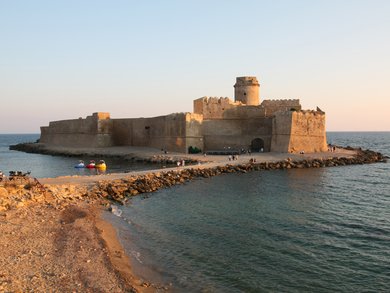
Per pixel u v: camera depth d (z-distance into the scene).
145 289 14.52
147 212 27.47
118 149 81.38
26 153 95.06
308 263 17.92
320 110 72.38
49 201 27.06
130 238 20.94
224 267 17.23
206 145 73.12
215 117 73.69
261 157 60.50
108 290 13.58
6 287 12.77
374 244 20.72
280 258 18.47
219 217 26.25
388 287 15.52
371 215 27.25
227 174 47.69
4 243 17.47
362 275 16.64
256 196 33.97
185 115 68.50
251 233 22.50
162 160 62.25
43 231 19.84
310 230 23.27
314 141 68.62
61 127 101.50
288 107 75.50
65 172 52.56
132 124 85.44
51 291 12.98
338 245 20.48
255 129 71.56
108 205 28.78
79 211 24.84
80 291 13.25
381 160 68.50
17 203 24.78
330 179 44.41
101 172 51.88
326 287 15.45
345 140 197.12
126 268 16.27
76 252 17.03
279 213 27.59
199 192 35.72
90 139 88.25
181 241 20.78
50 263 15.55
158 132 77.00
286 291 15.03
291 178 44.72
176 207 29.27
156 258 18.05
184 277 15.98
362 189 38.06
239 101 78.19
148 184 37.12
